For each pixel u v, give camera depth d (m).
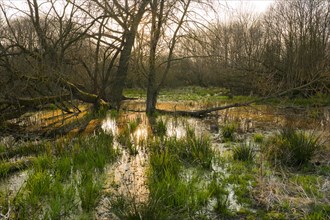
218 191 5.41
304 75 18.50
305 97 18.98
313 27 21.17
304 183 5.77
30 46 11.54
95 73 13.83
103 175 6.32
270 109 15.58
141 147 8.20
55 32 12.94
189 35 11.94
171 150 7.21
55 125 10.84
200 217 4.71
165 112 13.57
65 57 13.80
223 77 24.39
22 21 12.83
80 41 13.95
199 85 32.53
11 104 9.91
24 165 6.80
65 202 4.97
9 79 10.20
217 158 7.17
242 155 7.17
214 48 12.53
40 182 5.40
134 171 6.54
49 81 10.91
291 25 21.62
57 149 7.67
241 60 23.88
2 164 6.51
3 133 9.47
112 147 7.75
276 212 4.82
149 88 13.45
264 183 5.68
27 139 8.95
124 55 14.11
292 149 6.90
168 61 12.97
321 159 7.05
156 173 5.96
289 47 20.89
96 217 4.72
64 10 11.96
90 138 8.58
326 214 4.65
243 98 20.19
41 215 4.71
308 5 21.48
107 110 13.74
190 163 6.92
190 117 13.14
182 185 5.30
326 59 20.02
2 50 10.41
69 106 14.30
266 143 8.14
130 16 12.30
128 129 9.94
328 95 17.89
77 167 6.52
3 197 5.24
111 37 13.47
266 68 20.97
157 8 12.04
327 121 11.30
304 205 4.95
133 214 4.48
